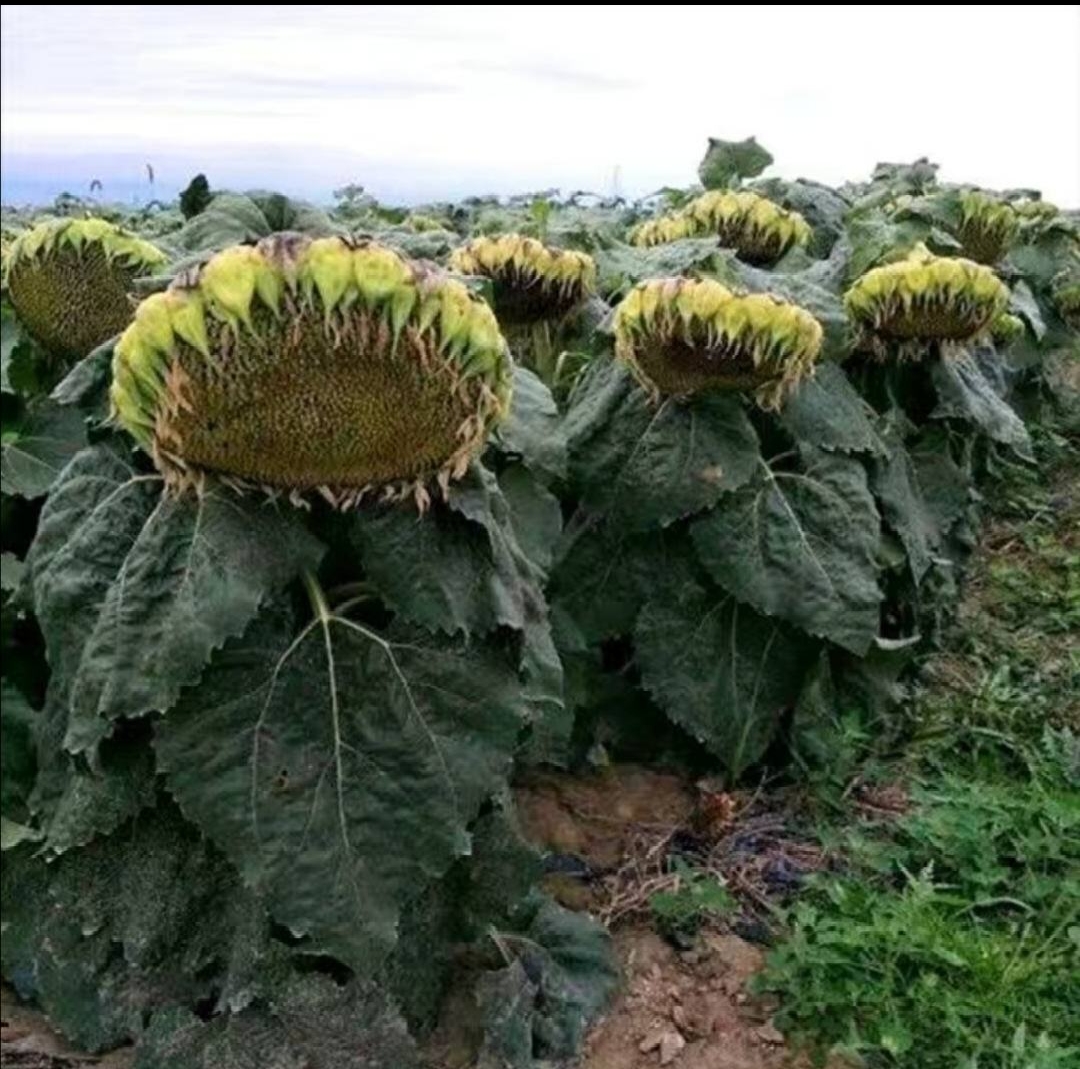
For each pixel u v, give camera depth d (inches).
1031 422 100.0
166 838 38.9
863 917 48.6
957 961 45.3
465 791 37.0
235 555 34.5
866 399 63.8
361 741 36.7
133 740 37.4
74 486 38.0
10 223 79.8
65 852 39.7
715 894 49.2
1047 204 113.4
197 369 30.7
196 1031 39.1
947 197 86.3
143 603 34.6
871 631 53.9
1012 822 53.4
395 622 37.7
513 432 43.4
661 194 112.9
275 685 36.6
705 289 49.3
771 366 50.6
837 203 87.0
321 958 39.2
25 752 45.9
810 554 54.2
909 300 58.9
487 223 83.1
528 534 44.0
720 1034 44.8
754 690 56.3
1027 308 92.0
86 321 47.3
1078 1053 42.9
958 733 62.4
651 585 55.7
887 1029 43.2
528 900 46.7
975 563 82.6
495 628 36.9
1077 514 89.6
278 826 35.9
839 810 56.2
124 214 98.5
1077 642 73.1
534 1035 43.1
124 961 41.0
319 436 32.4
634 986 46.5
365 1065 38.8
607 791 57.2
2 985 46.2
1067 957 47.1
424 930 41.5
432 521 36.1
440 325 30.6
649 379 53.3
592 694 57.9
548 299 59.1
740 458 53.4
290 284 29.5
